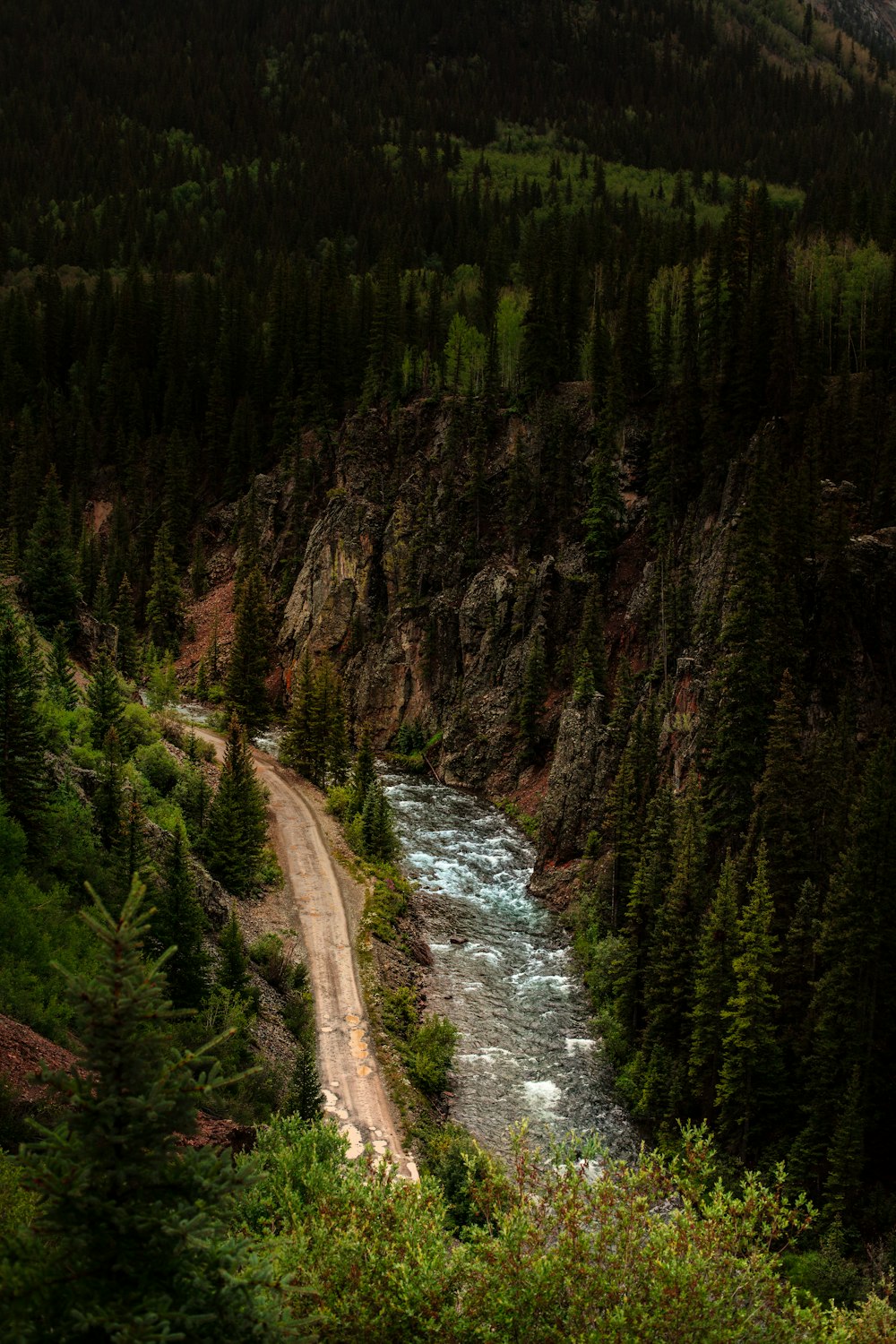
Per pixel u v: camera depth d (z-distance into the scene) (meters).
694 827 55.34
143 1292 11.35
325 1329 16.67
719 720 61.84
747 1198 19.31
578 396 113.88
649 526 99.31
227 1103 35.62
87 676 76.81
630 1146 47.09
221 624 132.62
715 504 89.00
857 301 104.00
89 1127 11.76
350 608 120.81
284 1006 50.69
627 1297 17.00
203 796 66.75
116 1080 11.88
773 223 113.00
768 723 60.06
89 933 39.12
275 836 75.75
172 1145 12.33
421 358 134.62
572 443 109.69
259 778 89.19
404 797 96.75
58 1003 33.06
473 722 104.00
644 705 76.31
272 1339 12.12
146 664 111.31
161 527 143.88
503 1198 20.45
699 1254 17.75
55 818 44.81
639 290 109.25
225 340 159.38
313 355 142.38
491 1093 50.25
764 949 45.62
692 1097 48.59
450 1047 52.22
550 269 130.62
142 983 12.26
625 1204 18.92
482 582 109.94
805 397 85.19
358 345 143.00
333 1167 25.38
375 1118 43.78
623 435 105.94
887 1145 43.75
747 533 62.69
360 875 70.50
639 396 108.94
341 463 131.38
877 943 43.09
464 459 118.19
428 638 111.69
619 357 106.75
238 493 147.62
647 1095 49.22
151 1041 12.16
